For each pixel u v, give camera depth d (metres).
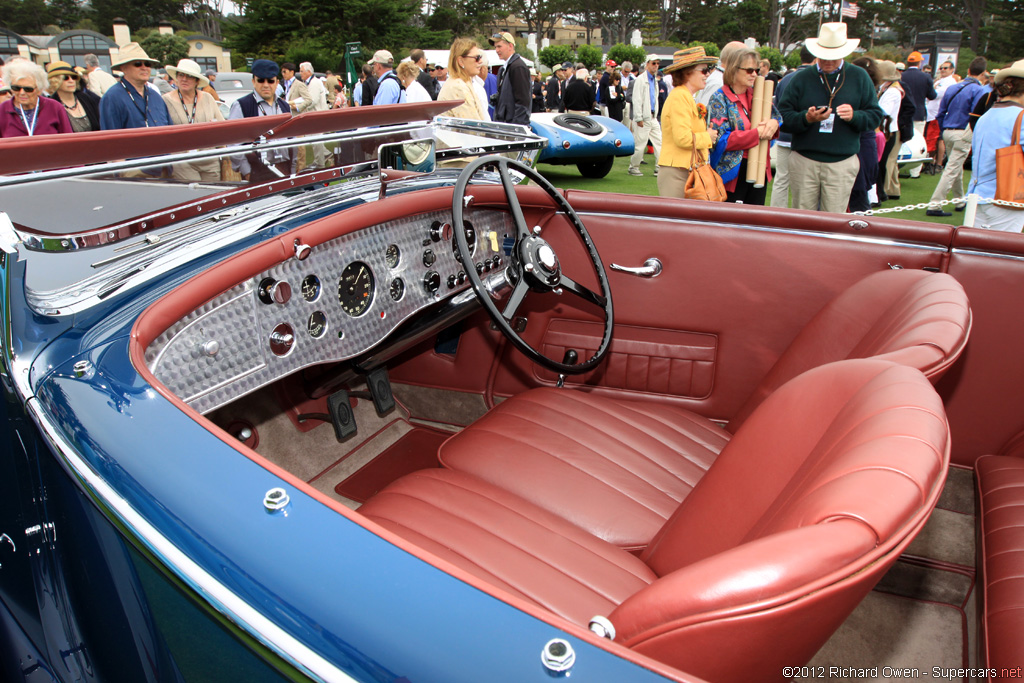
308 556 0.71
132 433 0.88
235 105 5.80
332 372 2.08
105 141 1.14
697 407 2.08
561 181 8.50
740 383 2.01
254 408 2.10
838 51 4.09
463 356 2.31
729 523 1.10
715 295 2.00
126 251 1.33
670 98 4.34
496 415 1.79
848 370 1.06
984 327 1.71
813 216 1.88
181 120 5.45
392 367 2.39
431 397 2.37
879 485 0.73
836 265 1.86
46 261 1.34
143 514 0.79
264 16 39.66
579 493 1.50
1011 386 1.71
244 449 0.85
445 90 5.24
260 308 1.45
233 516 0.76
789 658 0.72
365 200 1.73
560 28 82.12
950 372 1.74
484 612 0.65
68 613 1.12
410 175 1.99
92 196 1.24
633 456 1.65
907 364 1.04
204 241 1.39
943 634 1.57
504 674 0.60
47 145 1.07
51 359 1.06
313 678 0.64
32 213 1.14
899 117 7.59
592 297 1.93
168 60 40.41
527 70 6.20
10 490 1.21
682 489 1.57
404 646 0.63
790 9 75.25
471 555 1.23
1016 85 4.17
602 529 1.41
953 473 1.77
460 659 0.61
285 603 0.68
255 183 1.58
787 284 1.92
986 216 4.35
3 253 1.07
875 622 1.60
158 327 1.17
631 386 2.14
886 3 63.28
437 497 1.42
